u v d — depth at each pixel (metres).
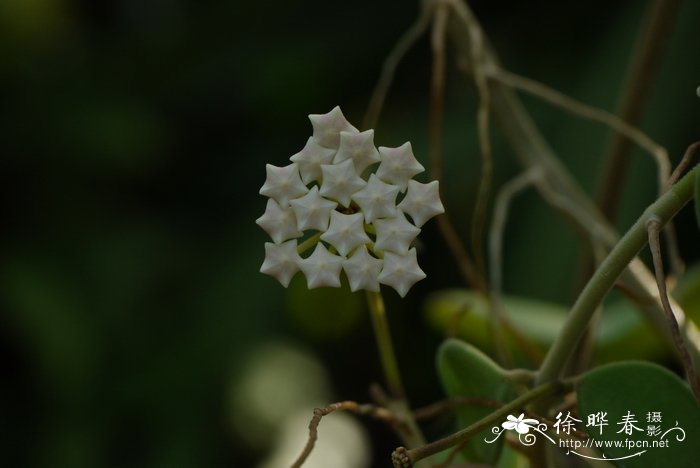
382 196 0.49
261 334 1.24
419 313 1.28
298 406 1.22
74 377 1.24
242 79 1.41
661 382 0.49
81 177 1.40
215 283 1.29
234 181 1.41
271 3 1.44
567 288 1.01
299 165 0.49
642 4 1.14
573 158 1.07
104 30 1.54
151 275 1.32
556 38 1.28
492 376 0.51
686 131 1.06
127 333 1.28
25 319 1.26
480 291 0.61
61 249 1.35
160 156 1.41
